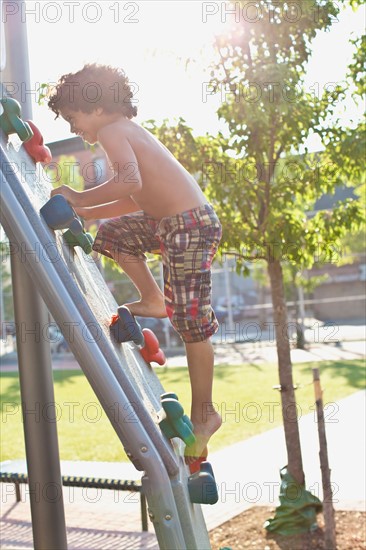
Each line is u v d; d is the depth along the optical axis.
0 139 2.26
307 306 34.97
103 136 2.45
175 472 2.16
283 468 5.54
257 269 23.56
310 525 5.27
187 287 2.48
